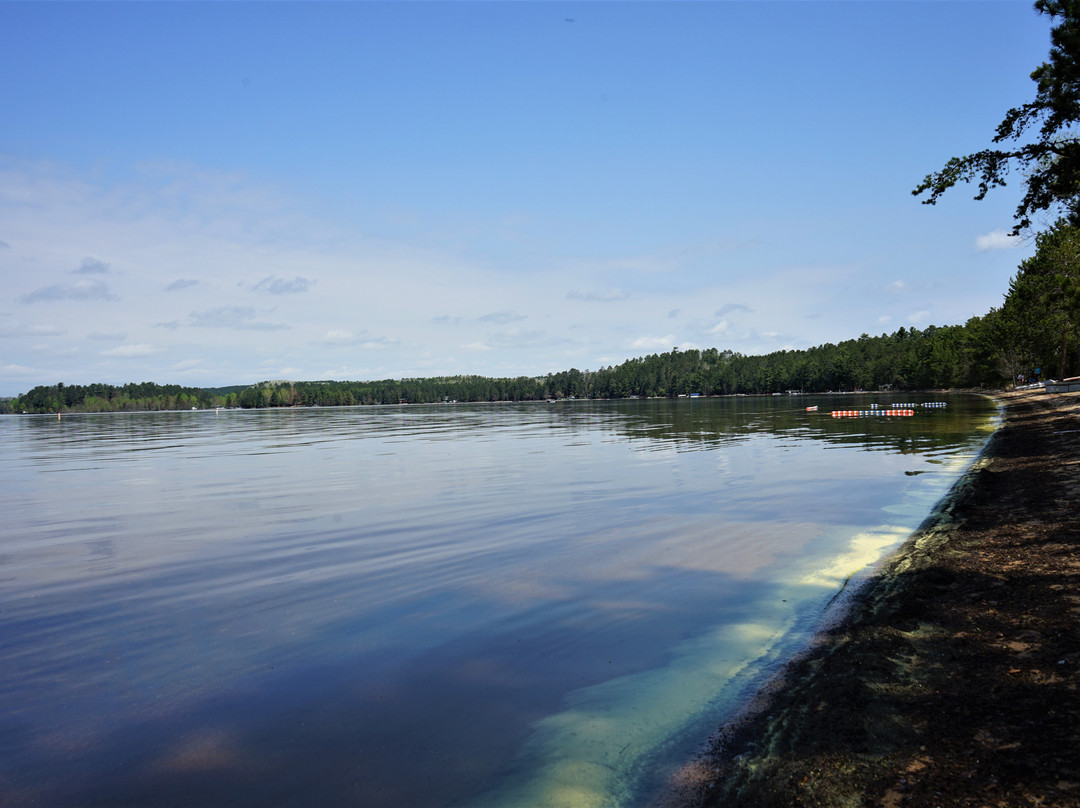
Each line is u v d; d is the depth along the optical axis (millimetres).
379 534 14172
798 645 7336
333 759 5281
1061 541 10242
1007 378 105000
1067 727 4898
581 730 5652
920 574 9562
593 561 11312
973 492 16000
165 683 6812
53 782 5047
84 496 22000
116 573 11547
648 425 54562
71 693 6625
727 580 10000
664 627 8086
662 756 5207
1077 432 25500
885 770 4680
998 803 4148
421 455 33375
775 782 4699
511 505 17266
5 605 9750
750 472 22250
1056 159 20922
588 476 22625
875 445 30094
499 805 4598
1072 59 18609
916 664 6445
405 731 5711
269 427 80125
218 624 8617
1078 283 46562
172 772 5152
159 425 98188
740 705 5977
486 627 8234
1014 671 5984
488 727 5754
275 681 6793
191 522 16391
